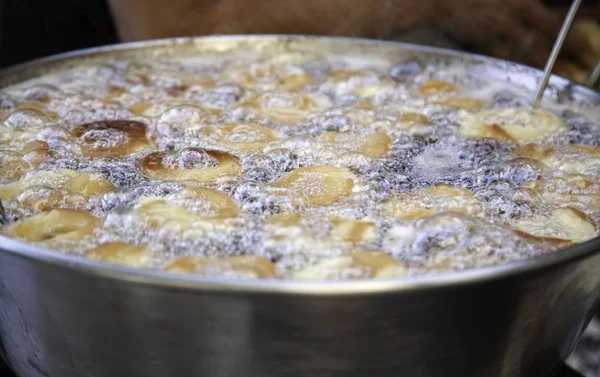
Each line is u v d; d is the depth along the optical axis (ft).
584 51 4.77
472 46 4.76
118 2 5.19
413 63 3.91
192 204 2.83
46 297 2.56
